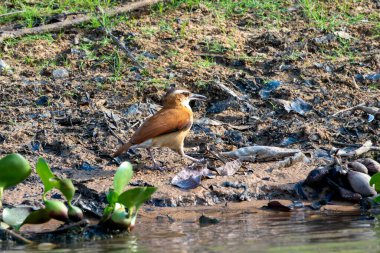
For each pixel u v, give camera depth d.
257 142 14.47
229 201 12.43
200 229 10.66
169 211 11.91
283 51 17.44
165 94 14.62
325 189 12.57
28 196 12.19
